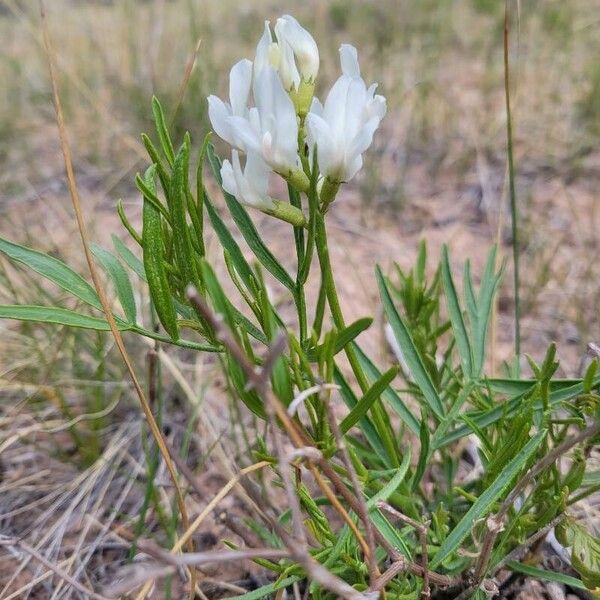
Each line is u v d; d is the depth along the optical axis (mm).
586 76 459
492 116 429
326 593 147
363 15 651
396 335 157
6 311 111
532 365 141
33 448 221
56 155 431
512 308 278
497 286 174
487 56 524
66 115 472
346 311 286
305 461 111
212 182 382
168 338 122
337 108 107
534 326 268
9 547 187
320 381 100
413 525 119
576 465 135
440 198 363
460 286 292
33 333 245
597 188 358
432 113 432
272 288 301
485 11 668
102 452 219
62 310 116
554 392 140
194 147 396
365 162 395
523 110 433
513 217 195
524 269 299
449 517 159
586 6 611
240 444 212
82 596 172
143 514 170
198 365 237
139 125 425
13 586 177
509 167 199
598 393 138
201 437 218
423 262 182
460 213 350
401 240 334
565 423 133
